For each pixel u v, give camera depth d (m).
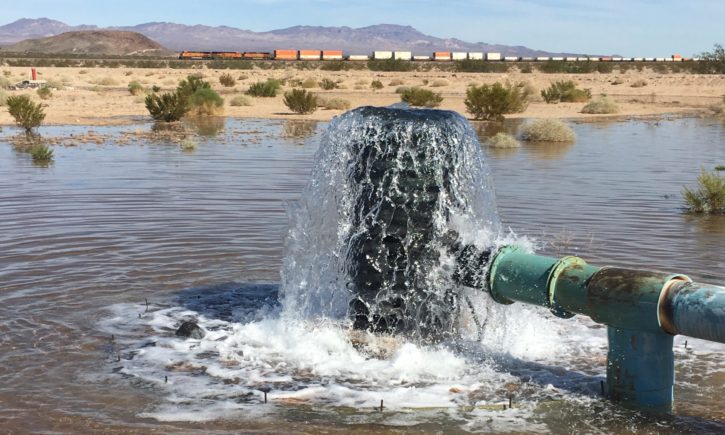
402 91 64.88
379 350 7.47
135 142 26.88
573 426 5.89
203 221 12.59
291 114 43.31
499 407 6.22
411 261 7.62
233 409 6.06
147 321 8.06
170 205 14.03
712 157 23.44
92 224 12.30
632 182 17.83
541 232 12.08
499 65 121.81
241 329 7.86
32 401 6.13
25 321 7.96
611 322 6.27
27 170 19.00
